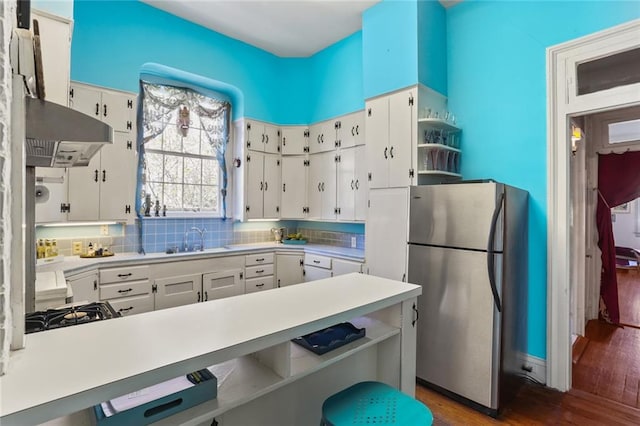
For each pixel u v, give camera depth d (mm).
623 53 2348
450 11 3334
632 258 7266
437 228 2482
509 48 2879
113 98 3264
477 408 2250
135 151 3410
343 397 1270
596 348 3238
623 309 4453
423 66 3053
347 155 3992
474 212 2275
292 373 1146
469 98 3156
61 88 1869
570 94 2541
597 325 3859
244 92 4301
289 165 4613
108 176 3207
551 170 2617
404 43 3107
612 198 4008
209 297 3680
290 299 1430
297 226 5070
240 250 3969
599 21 2395
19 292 874
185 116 4125
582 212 3537
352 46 4047
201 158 4297
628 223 7961
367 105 3449
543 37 2674
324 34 4066
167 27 3648
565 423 2113
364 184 3770
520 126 2807
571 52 2531
